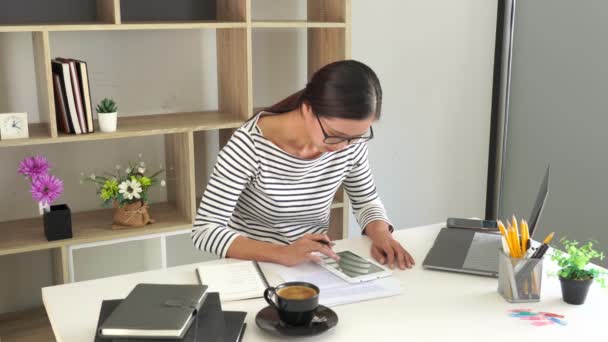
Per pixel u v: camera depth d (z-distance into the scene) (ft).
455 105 12.06
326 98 5.03
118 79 9.62
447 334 4.38
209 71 10.19
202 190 10.52
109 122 8.66
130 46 9.59
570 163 10.49
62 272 8.80
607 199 9.85
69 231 8.66
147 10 9.54
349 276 5.21
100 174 9.83
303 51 10.69
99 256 9.07
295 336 4.33
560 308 4.78
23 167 8.47
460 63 11.89
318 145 5.36
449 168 12.35
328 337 4.34
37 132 8.63
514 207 11.91
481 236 6.06
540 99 11.03
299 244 5.55
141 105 9.84
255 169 5.95
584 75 10.07
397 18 11.19
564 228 10.67
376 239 5.99
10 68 8.98
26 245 8.43
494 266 5.41
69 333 4.39
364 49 11.10
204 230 5.76
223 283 5.10
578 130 10.28
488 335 4.37
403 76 11.51
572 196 10.48
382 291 5.00
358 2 10.85
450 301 4.89
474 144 12.42
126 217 9.06
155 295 4.41
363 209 6.56
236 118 9.56
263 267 5.45
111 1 8.43
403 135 11.80
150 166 10.12
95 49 9.41
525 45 11.26
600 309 4.76
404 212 12.23
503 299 4.93
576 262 4.81
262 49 10.39
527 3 11.12
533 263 4.79
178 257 9.58
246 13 8.91
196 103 10.21
